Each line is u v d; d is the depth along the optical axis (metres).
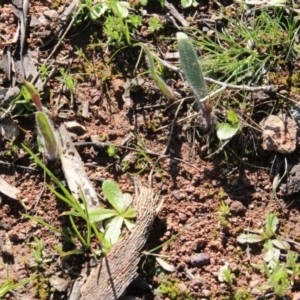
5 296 0.67
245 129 0.74
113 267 0.67
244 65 0.77
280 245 0.69
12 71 0.77
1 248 0.69
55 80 0.77
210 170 0.73
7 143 0.74
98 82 0.77
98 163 0.73
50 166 0.73
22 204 0.71
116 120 0.75
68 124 0.75
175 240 0.70
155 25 0.79
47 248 0.69
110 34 0.78
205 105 0.72
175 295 0.67
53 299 0.67
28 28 0.80
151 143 0.74
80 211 0.68
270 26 0.79
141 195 0.70
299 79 0.76
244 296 0.67
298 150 0.73
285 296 0.67
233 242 0.70
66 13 0.80
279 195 0.72
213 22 0.80
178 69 0.76
